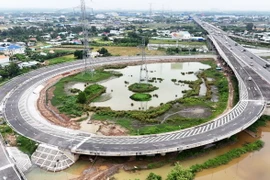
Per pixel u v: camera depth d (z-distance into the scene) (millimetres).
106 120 103625
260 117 104062
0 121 99562
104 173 72375
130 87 143250
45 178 70562
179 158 78625
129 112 109312
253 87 128000
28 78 157500
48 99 125438
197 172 73562
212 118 104562
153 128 94812
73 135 88750
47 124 98625
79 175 71875
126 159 78250
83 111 112000
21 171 68250
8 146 82625
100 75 165875
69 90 139125
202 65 199875
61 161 75312
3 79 156375
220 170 75000
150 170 74125
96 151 76438
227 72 172500
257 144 85875
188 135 85625
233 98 126188
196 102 122375
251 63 173250
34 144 82312
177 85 150375
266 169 75562
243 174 73375
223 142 86812
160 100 126625
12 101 120875
